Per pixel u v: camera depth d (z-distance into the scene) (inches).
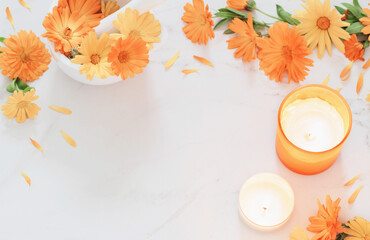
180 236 22.1
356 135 23.0
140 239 22.1
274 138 23.1
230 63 24.1
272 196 22.4
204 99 23.7
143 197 22.5
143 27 22.7
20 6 25.1
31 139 23.1
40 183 22.8
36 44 23.2
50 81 23.9
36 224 22.3
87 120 23.5
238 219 22.2
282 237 22.0
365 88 23.5
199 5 23.4
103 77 22.0
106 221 22.3
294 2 24.9
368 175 22.5
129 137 23.3
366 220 21.7
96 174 22.9
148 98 23.8
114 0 23.5
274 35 22.8
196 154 23.0
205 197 22.5
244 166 22.9
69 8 23.0
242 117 23.4
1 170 22.9
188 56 24.3
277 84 23.8
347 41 23.6
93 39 21.8
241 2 24.3
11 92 23.7
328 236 20.9
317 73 23.9
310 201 22.3
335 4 24.9
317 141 22.3
